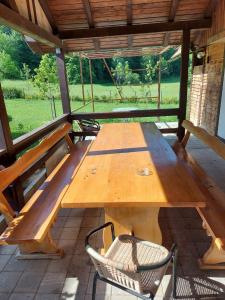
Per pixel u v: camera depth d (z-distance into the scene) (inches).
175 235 89.5
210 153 181.6
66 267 77.3
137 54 313.6
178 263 76.5
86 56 304.2
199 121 270.7
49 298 67.1
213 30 182.1
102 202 59.6
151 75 660.1
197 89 276.1
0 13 90.0
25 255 81.5
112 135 127.0
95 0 152.7
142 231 75.3
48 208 72.1
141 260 57.9
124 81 650.8
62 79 185.9
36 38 135.3
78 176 74.8
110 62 768.3
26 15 125.4
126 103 565.3
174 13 164.2
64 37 175.3
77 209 110.8
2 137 97.0
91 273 74.5
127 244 63.6
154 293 49.7
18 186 104.1
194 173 97.0
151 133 128.4
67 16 164.2
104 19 169.5
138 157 90.4
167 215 102.0
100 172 77.2
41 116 418.9
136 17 169.5
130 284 50.1
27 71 547.8
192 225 95.0
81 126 201.9
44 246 80.0
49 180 92.6
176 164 81.9
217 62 214.2
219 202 76.0
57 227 98.0
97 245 86.1
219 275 72.0
